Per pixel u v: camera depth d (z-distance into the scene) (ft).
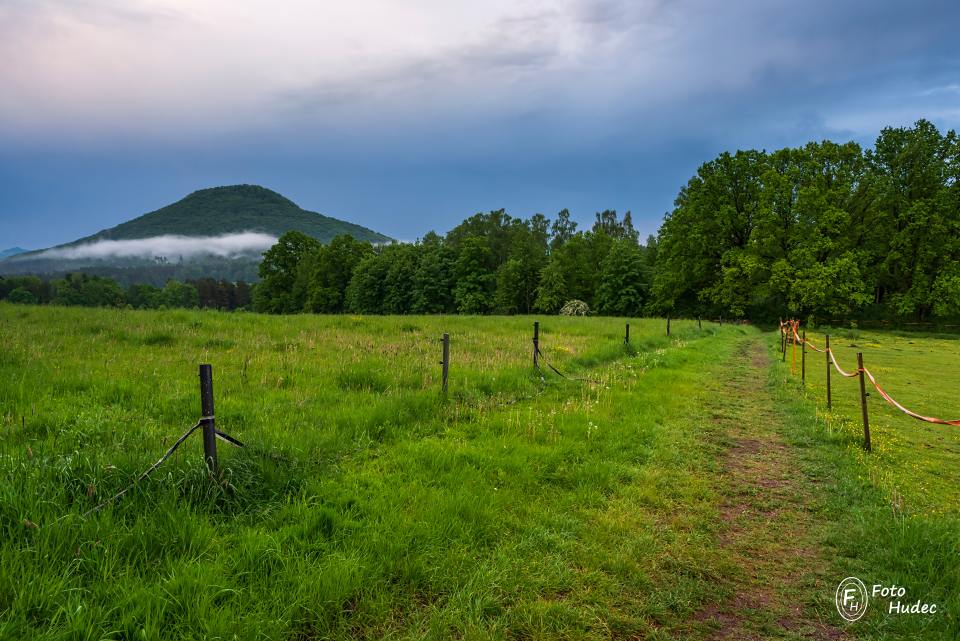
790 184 168.04
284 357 40.09
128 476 15.47
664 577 14.98
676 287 195.72
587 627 12.51
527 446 24.40
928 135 165.48
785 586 14.96
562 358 50.06
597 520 17.99
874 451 27.78
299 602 11.68
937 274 155.33
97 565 12.02
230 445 19.26
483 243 268.21
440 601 12.82
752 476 24.09
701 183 192.65
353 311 278.05
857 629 13.00
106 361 33.91
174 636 10.48
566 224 381.60
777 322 178.09
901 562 15.72
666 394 39.88
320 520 15.53
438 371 38.14
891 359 77.41
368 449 22.40
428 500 17.54
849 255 151.53
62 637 9.84
